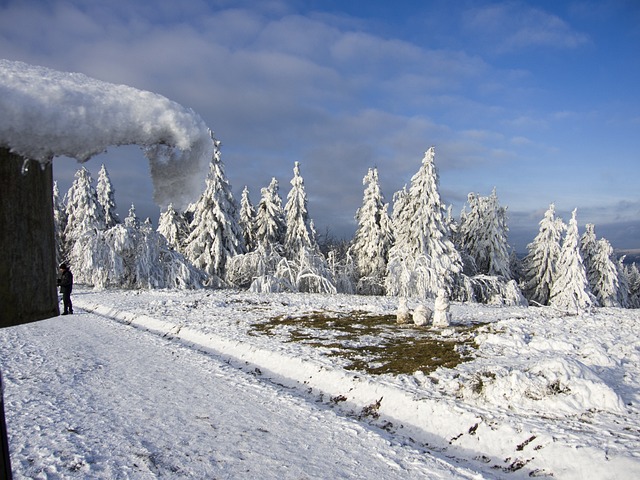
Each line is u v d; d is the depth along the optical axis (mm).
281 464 5301
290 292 26938
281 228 37344
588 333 11445
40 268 1059
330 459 5504
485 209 36094
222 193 31156
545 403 6875
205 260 30516
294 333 13266
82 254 28062
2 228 948
